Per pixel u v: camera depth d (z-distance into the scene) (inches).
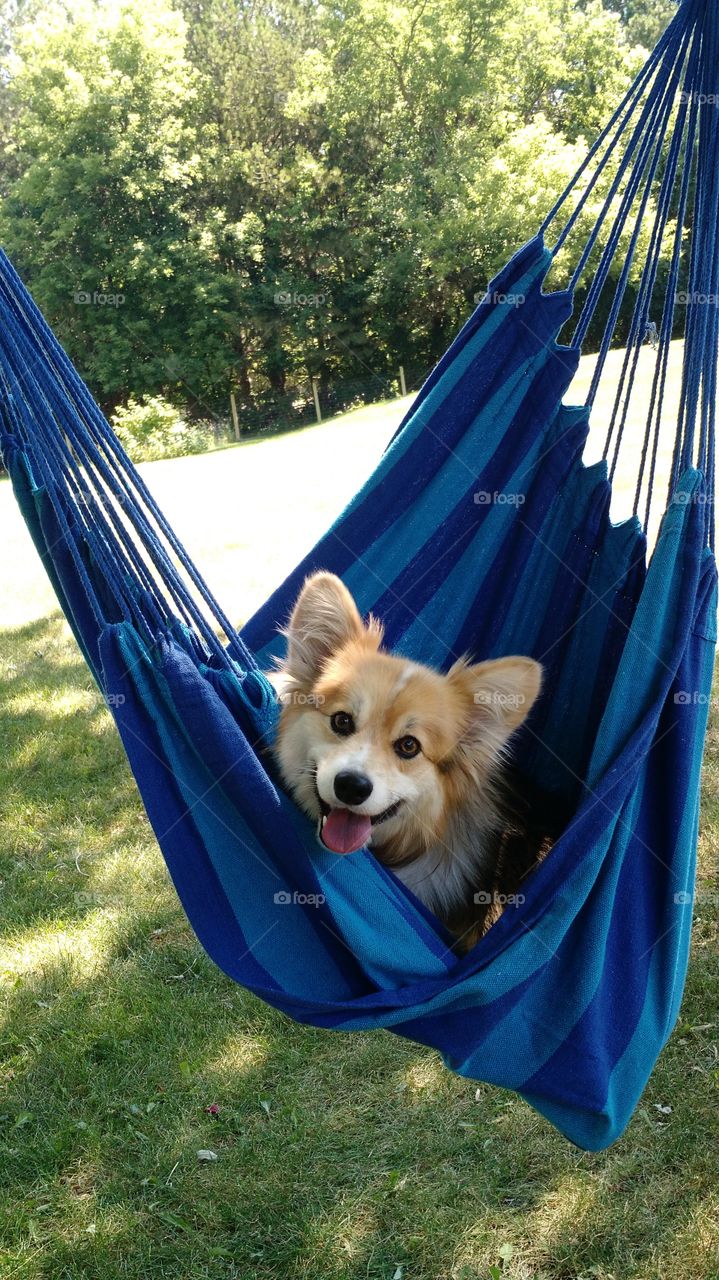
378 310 424.2
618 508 116.2
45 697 100.4
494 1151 47.1
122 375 412.5
